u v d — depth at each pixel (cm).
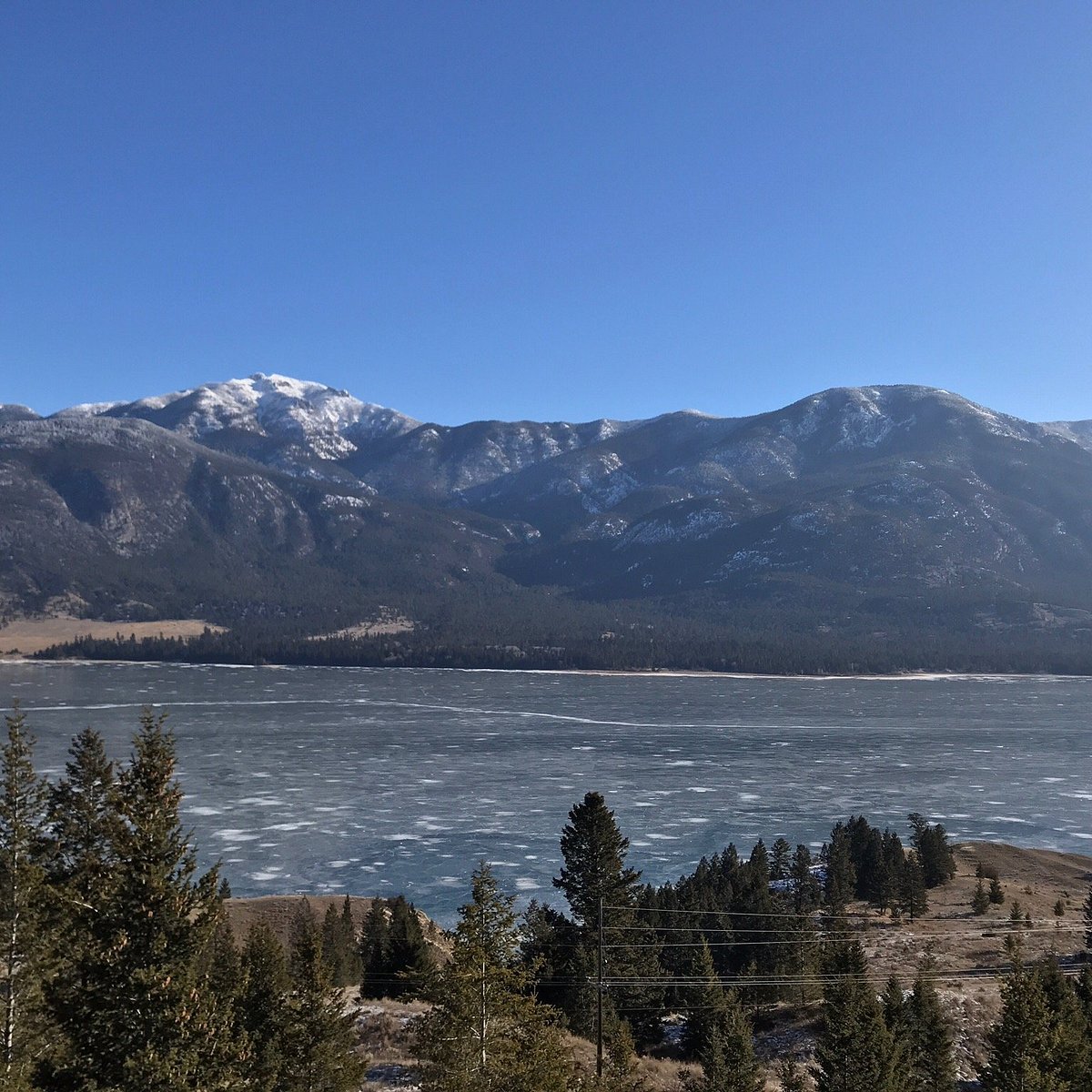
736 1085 4225
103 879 2278
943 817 13888
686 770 17525
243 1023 3117
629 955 5441
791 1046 5306
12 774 3072
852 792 15662
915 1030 4581
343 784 15712
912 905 8662
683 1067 4869
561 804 14338
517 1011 3200
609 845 5428
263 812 13650
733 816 13738
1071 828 13338
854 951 5438
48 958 2564
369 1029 4722
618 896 5409
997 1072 3916
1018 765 18450
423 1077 3241
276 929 7744
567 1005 5166
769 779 16712
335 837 12256
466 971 3117
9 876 2764
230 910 8194
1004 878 10419
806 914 8019
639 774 17075
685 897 8175
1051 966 5316
